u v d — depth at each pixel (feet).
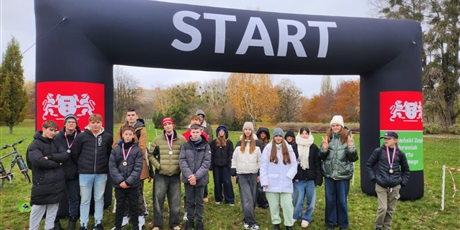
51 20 16.71
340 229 15.44
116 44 17.35
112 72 18.42
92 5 16.96
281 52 19.33
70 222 14.85
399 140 20.86
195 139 14.78
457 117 81.82
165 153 14.92
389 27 20.89
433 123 80.33
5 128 114.32
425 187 24.21
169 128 14.88
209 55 18.75
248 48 18.93
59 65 16.67
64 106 16.66
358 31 20.26
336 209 15.46
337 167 14.88
